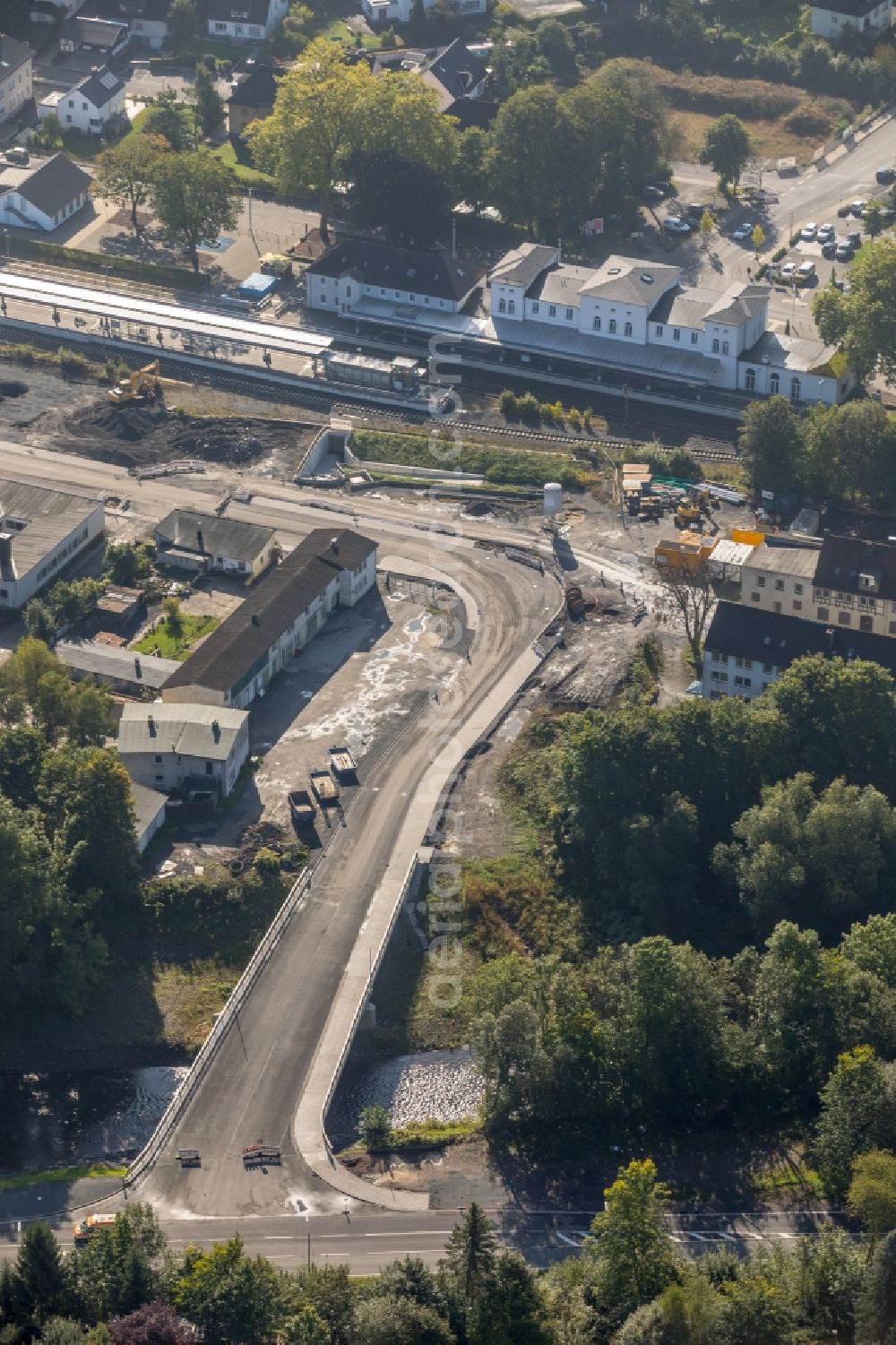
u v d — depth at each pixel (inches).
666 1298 7504.9
